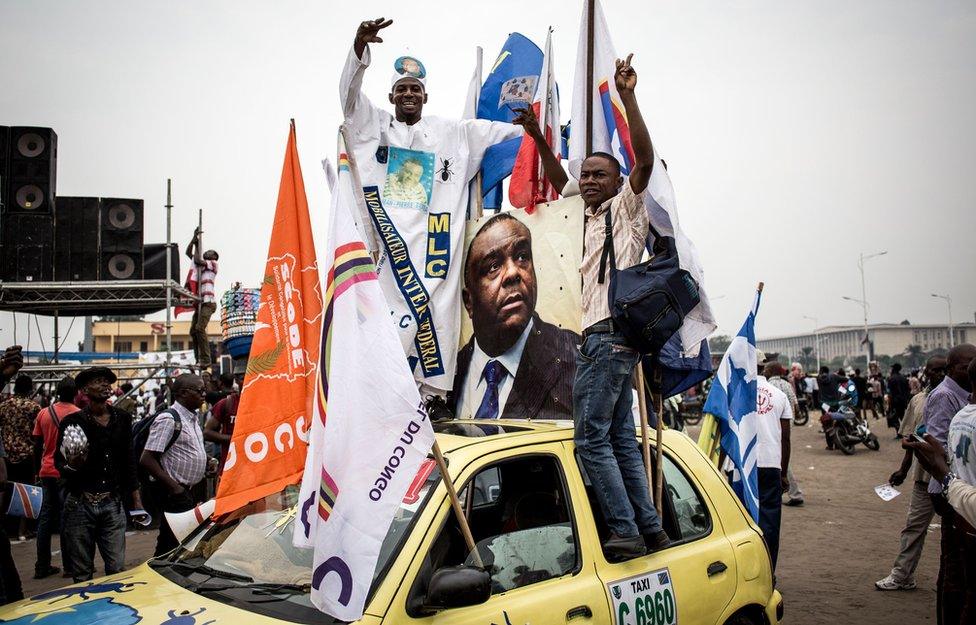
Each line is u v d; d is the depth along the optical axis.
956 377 5.67
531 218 4.99
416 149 5.19
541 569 3.27
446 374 5.12
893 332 134.12
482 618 2.92
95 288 14.68
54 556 9.02
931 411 5.75
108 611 2.94
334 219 3.32
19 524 10.13
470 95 6.25
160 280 14.77
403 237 5.03
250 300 10.73
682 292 3.75
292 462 3.92
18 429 9.36
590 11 4.99
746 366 5.88
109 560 6.39
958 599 4.35
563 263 4.79
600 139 4.96
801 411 26.52
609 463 3.61
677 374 4.50
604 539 3.57
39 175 14.90
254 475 3.83
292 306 4.06
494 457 3.38
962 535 3.94
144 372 21.50
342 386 3.09
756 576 4.11
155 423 6.48
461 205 5.32
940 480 3.68
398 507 3.03
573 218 4.79
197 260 15.95
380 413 3.04
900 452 17.83
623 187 3.93
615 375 3.67
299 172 4.16
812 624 5.96
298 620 2.80
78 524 6.28
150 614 2.88
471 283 5.21
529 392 4.86
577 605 3.23
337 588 2.79
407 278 5.02
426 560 2.93
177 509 6.45
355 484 2.94
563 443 3.71
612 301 3.73
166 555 3.69
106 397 6.41
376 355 3.11
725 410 5.77
